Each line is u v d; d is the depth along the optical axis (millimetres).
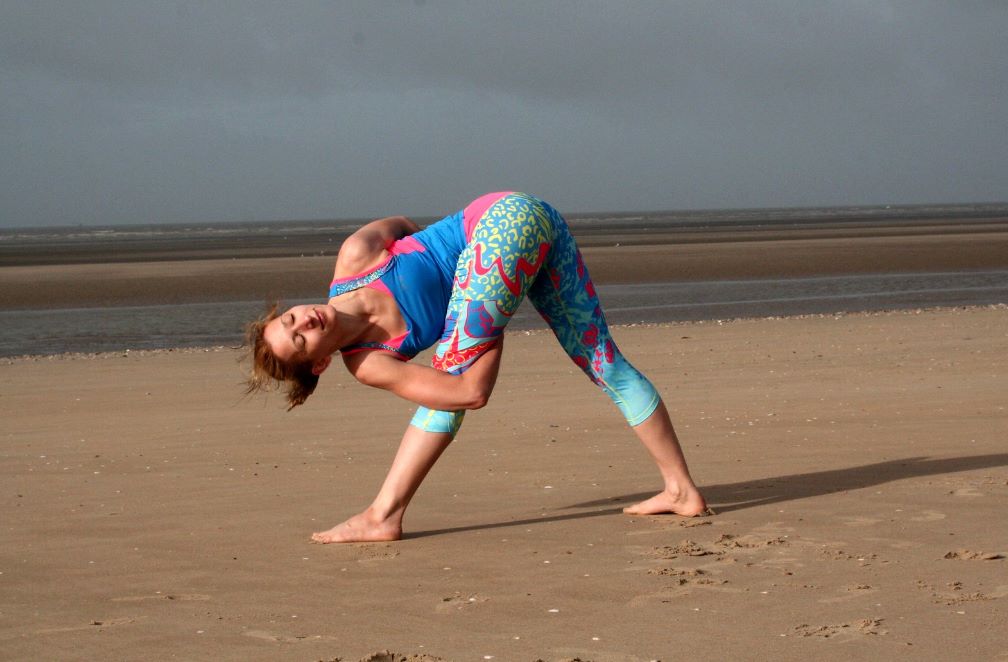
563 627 3080
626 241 54875
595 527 4355
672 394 8445
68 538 4387
